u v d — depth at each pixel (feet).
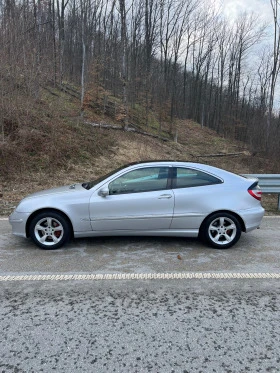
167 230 16.87
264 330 9.60
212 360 8.24
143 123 77.61
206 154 70.85
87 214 16.42
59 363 8.10
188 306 10.98
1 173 34.63
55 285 12.58
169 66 96.63
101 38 86.48
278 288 12.44
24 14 52.95
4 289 12.22
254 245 17.74
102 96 71.26
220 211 16.88
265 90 110.22
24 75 44.65
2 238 18.61
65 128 47.01
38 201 16.57
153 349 8.67
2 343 8.91
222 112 131.44
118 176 16.89
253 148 72.90
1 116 39.04
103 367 7.97
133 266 14.55
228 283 12.84
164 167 17.15
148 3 87.76
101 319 10.13
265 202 31.73
